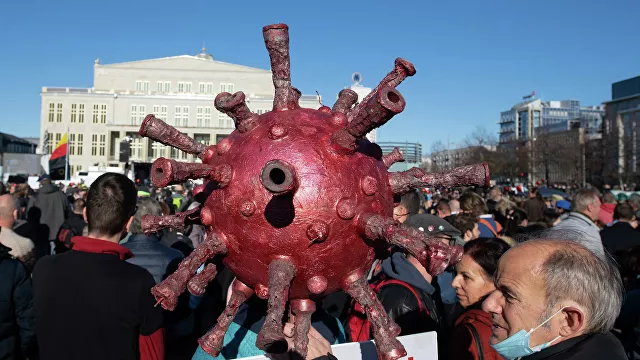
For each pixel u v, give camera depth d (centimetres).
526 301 202
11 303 356
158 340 289
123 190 306
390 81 217
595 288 195
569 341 198
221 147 209
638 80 7262
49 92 6397
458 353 281
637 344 377
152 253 479
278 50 222
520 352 206
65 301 270
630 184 4562
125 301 272
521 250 212
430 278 362
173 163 176
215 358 266
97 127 6412
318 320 308
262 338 169
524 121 13950
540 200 988
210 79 6531
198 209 229
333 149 196
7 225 542
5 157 3017
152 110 6297
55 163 3528
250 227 192
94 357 267
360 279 202
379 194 203
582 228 549
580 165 4809
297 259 191
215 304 525
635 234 625
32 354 413
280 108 221
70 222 820
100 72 6512
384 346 193
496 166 4900
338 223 190
